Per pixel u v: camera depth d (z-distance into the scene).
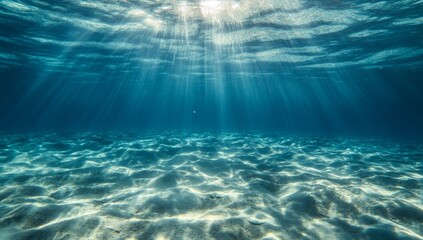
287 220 4.50
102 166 7.98
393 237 3.86
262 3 10.02
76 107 134.25
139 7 10.62
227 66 25.41
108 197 5.50
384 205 4.89
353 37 14.66
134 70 28.30
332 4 10.13
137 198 5.27
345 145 15.41
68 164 8.23
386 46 16.69
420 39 14.98
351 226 4.25
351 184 6.45
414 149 14.98
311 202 5.06
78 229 3.89
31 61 23.38
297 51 18.34
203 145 12.42
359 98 66.75
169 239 3.81
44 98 78.69
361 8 10.49
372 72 27.92
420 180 6.68
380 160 9.99
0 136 16.80
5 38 15.62
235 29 13.33
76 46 17.53
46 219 4.31
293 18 11.66
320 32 13.78
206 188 6.07
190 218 4.44
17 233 3.79
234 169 7.85
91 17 11.91
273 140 16.22
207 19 11.86
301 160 9.52
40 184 6.28
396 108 104.25
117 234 3.86
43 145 12.12
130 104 113.00
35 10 11.16
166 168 7.79
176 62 23.36
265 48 17.53
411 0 9.65
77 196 5.54
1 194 5.39
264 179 6.82
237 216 4.55
